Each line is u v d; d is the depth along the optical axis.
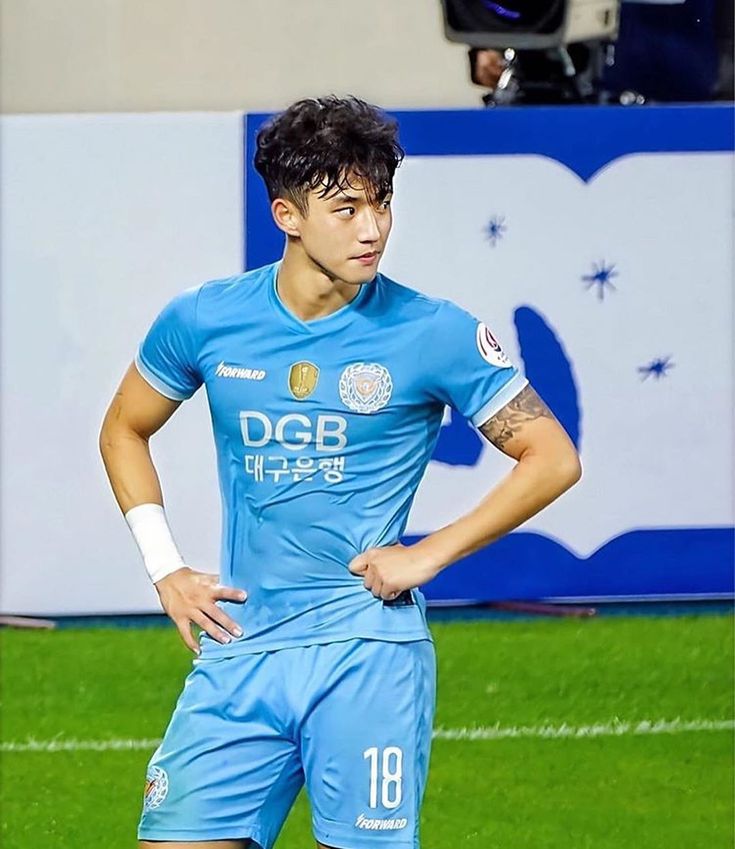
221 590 12.33
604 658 25.06
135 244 25.62
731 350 26.66
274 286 12.27
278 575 12.23
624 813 19.33
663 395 26.61
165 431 25.94
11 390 25.88
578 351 26.34
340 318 12.09
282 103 44.22
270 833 12.45
